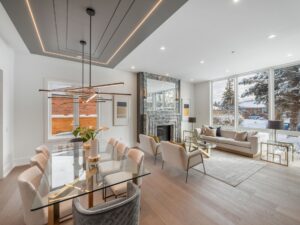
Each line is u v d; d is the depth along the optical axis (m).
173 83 6.64
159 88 6.15
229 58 4.18
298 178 3.12
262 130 5.31
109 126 5.14
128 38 2.45
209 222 1.89
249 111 5.71
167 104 6.43
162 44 3.31
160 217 1.98
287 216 1.99
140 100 5.62
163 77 6.27
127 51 2.94
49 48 2.82
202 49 3.57
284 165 3.85
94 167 2.16
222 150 5.34
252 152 4.45
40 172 1.78
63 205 1.60
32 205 1.31
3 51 3.05
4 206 2.20
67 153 2.84
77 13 1.86
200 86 7.58
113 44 2.66
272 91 5.02
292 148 4.13
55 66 4.13
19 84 3.69
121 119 5.41
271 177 3.18
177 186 2.82
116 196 1.91
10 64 3.41
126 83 5.55
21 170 3.43
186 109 7.49
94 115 4.85
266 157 4.50
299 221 1.90
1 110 3.03
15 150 3.65
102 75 4.98
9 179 3.03
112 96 5.20
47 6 1.72
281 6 2.12
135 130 5.79
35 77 3.88
